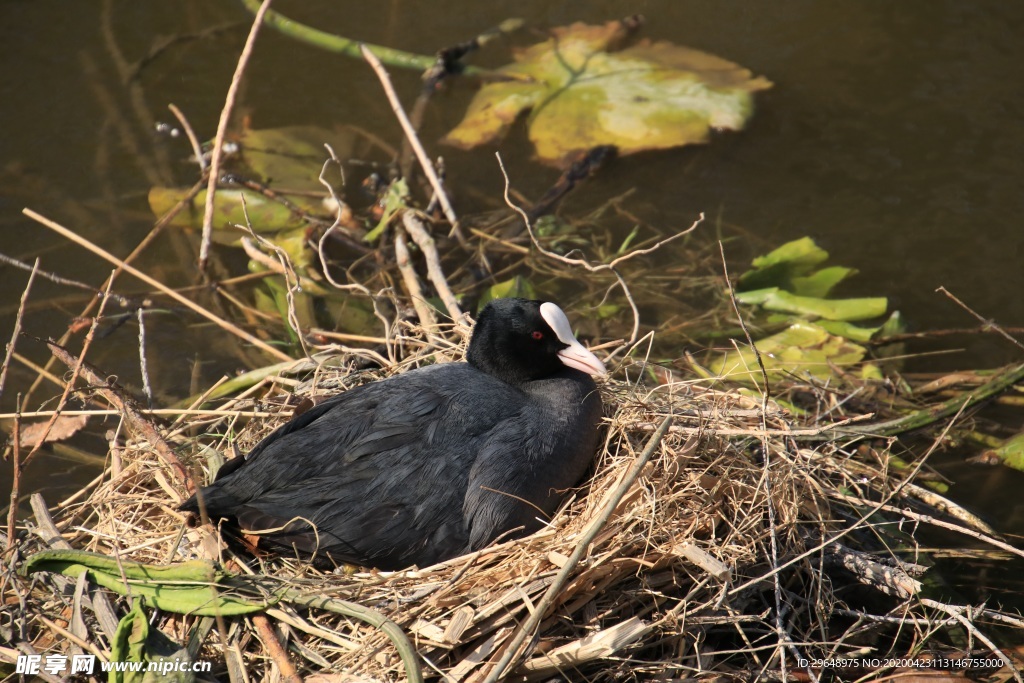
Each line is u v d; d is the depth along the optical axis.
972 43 14.63
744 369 10.12
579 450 7.42
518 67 14.56
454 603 6.50
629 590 6.89
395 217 11.91
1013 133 13.06
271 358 10.52
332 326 10.87
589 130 13.16
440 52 14.48
